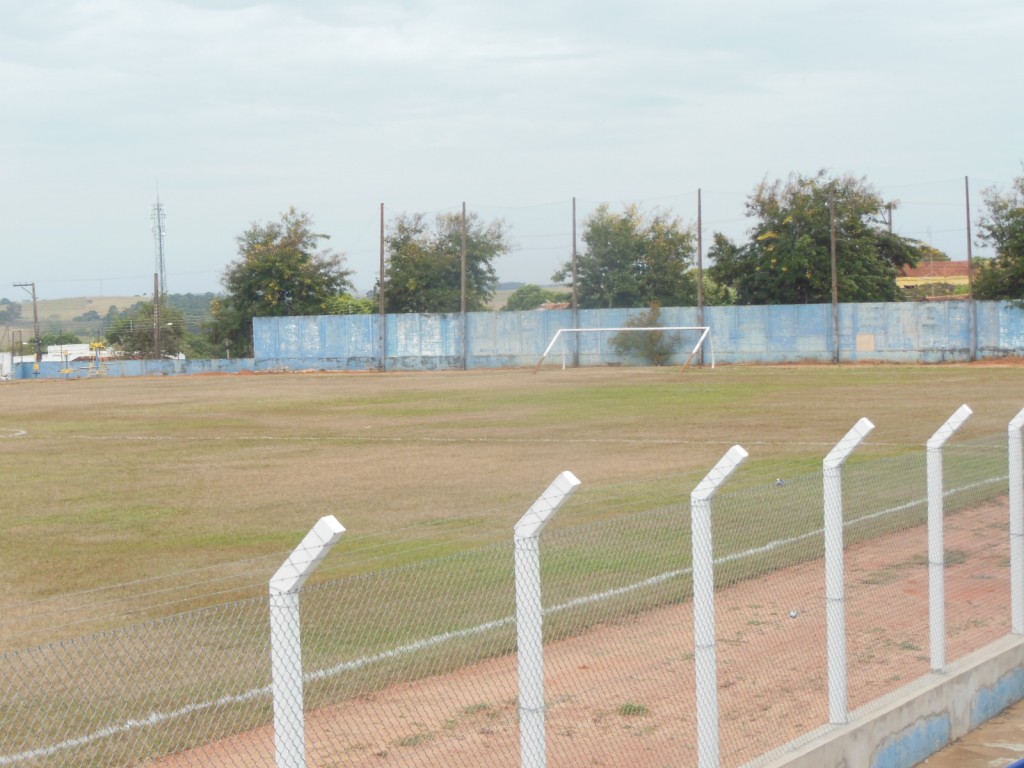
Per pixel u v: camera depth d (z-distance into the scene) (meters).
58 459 36.41
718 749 9.36
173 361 109.00
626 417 47.06
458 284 112.75
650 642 11.77
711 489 9.31
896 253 105.25
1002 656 12.97
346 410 54.75
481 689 10.61
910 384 62.59
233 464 34.12
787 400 53.56
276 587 6.84
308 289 120.31
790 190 101.69
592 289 109.69
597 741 9.62
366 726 9.70
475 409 53.25
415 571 14.75
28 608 16.25
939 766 11.43
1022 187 93.19
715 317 93.44
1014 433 13.59
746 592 14.16
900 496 18.48
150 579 18.17
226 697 10.19
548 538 10.34
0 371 113.75
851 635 13.14
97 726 9.50
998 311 86.38
